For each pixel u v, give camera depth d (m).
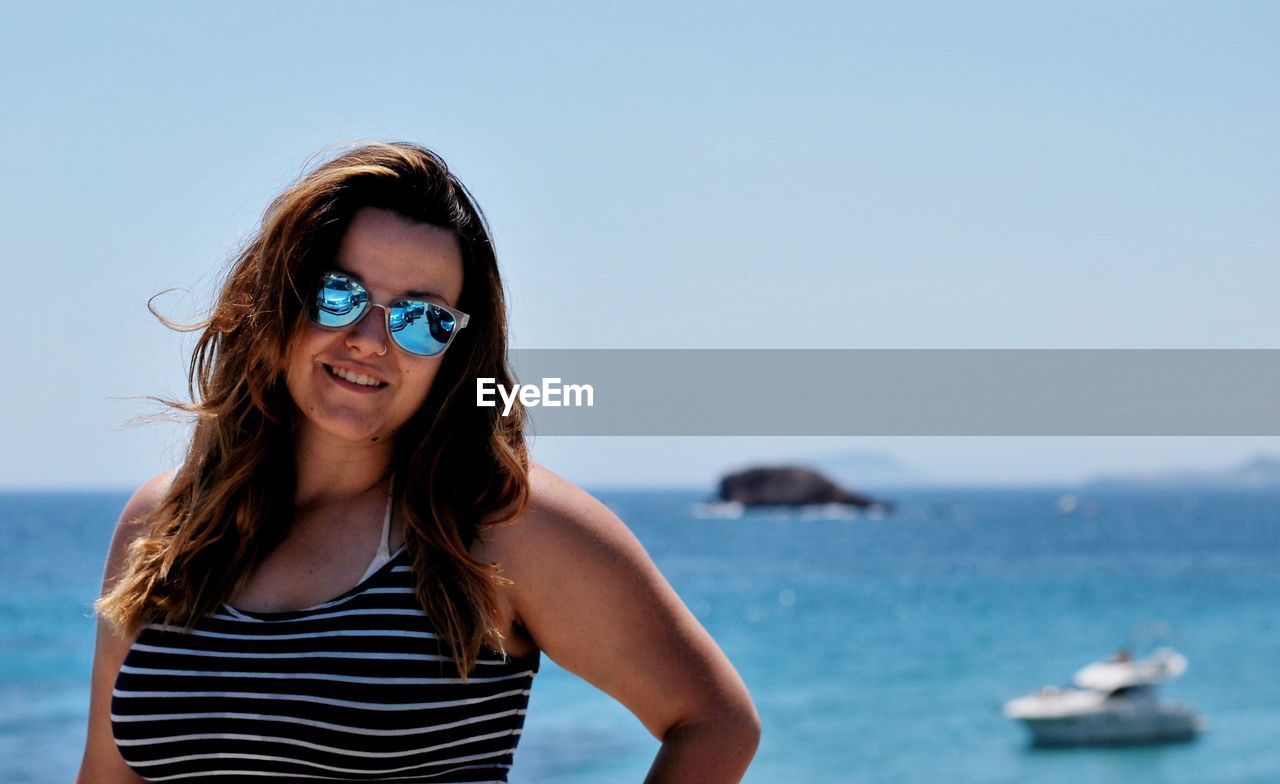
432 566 1.87
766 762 20.09
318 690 1.82
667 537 80.31
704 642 2.01
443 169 1.99
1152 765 19.64
